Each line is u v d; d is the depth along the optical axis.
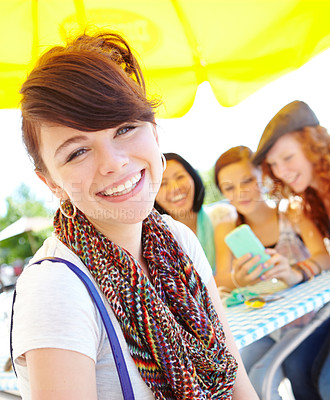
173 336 0.81
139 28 2.21
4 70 2.16
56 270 0.74
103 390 0.76
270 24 2.36
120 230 0.88
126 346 0.78
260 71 2.51
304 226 2.76
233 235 2.32
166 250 0.97
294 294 2.15
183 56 2.45
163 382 0.81
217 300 1.13
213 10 2.23
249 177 2.79
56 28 2.10
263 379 1.91
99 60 0.76
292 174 2.74
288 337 2.00
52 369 0.66
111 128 0.74
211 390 0.90
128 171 0.78
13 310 0.73
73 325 0.69
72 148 0.75
